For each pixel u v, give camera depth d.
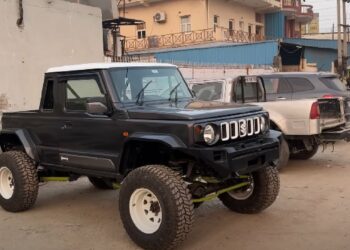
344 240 5.38
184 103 6.11
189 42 33.50
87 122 5.99
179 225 4.94
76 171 6.28
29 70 11.32
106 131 5.77
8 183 6.99
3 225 6.32
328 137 9.04
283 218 6.27
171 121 5.17
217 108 5.56
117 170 5.69
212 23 35.00
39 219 6.56
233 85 10.22
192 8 34.84
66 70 6.32
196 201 5.50
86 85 6.08
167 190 4.97
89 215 6.71
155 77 6.34
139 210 5.36
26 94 11.25
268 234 5.67
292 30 48.16
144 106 5.83
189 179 5.57
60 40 12.16
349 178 8.56
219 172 5.13
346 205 6.78
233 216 6.43
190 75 17.61
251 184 6.31
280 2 42.31
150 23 36.97
